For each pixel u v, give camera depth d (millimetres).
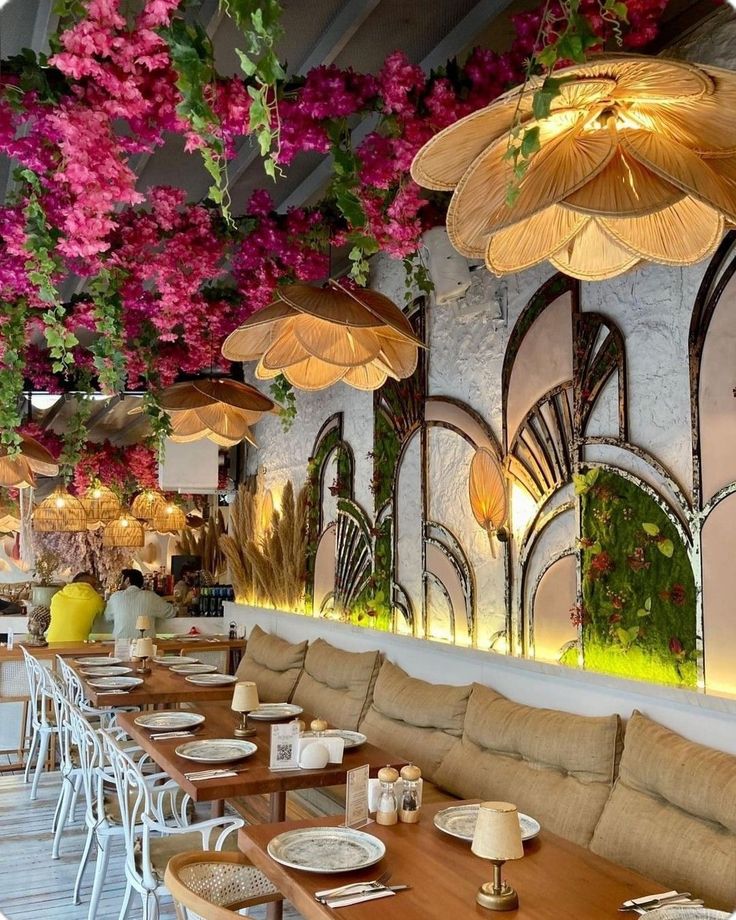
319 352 3143
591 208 1693
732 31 3250
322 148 3252
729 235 3193
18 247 3574
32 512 9789
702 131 1736
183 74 2400
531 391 4262
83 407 7195
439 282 4215
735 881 2514
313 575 6926
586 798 3250
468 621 4723
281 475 7812
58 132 3041
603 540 3717
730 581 3102
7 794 5938
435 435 5176
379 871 2328
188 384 4371
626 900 2184
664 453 3457
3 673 6832
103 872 3760
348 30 3461
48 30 3393
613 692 3449
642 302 3613
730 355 3164
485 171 1828
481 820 2129
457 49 3615
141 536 10836
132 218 4242
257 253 4418
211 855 2514
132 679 5445
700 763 2863
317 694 5617
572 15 1749
